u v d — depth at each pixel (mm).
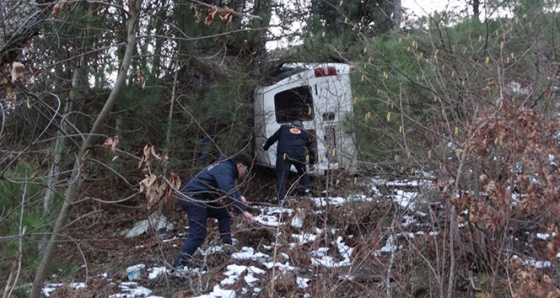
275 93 9281
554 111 4941
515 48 6508
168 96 8398
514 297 3666
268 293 4879
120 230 7133
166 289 5805
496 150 4305
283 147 8250
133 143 7906
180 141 8133
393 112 6500
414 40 6609
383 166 6734
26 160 4602
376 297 4562
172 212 8000
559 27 6512
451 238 4289
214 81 8656
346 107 7727
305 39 9102
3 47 4070
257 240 6918
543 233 4387
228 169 6020
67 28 5996
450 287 4297
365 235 5582
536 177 4094
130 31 3932
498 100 4219
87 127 7215
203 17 7977
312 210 6133
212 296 5305
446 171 4594
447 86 5812
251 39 8875
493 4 7273
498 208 4270
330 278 4727
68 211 3770
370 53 7379
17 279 3771
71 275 5062
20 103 4285
